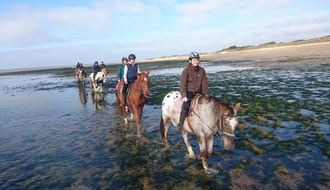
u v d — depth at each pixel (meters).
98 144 6.70
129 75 8.38
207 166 4.73
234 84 15.53
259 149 5.49
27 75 57.28
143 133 7.39
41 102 14.88
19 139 7.64
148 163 5.26
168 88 16.47
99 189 4.31
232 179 4.34
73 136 7.58
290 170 4.49
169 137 6.85
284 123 7.09
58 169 5.25
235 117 4.04
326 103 8.83
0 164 5.70
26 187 4.53
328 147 5.30
